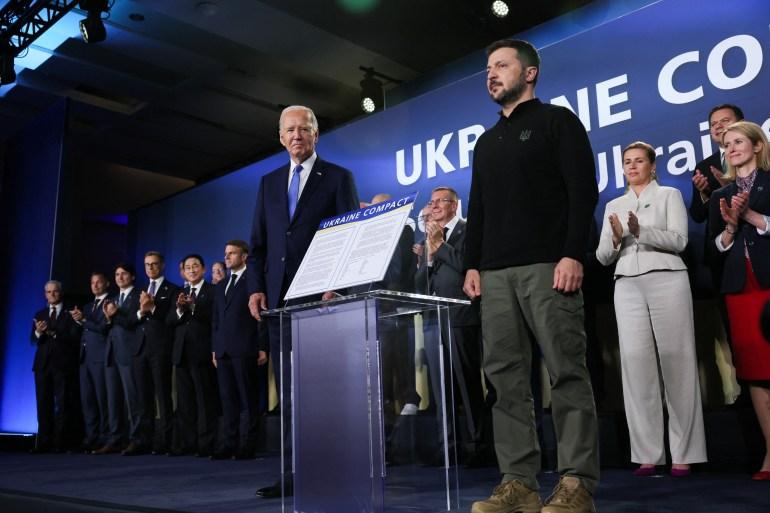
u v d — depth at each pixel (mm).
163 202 7355
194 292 4629
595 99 3697
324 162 2584
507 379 1785
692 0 3363
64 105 7250
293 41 6516
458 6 5980
